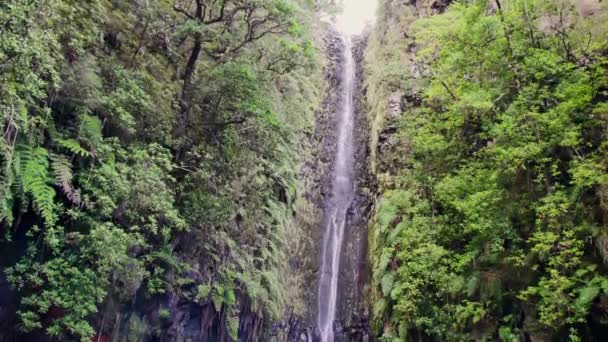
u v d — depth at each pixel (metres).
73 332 5.64
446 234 9.09
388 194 12.19
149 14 8.55
